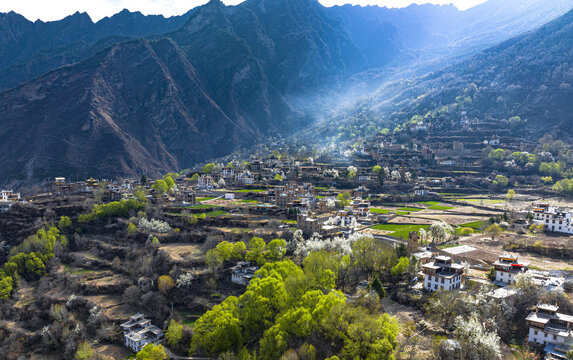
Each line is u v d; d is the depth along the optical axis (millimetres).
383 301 161500
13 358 178000
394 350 124125
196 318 179375
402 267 173500
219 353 150250
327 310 139625
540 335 126812
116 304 198875
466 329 124500
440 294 150250
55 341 181000
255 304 156250
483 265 189750
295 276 167625
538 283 154500
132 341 168250
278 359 135500
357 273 182125
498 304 142000
